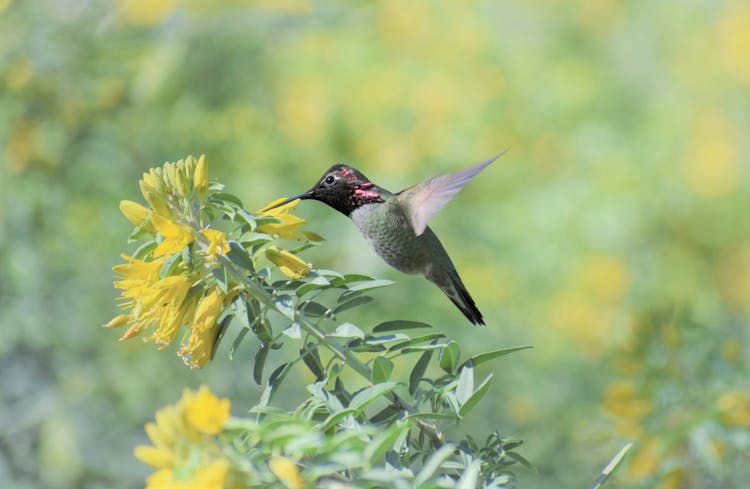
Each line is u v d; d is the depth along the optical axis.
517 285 13.83
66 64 10.82
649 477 6.56
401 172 13.76
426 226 6.48
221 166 11.65
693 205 16.98
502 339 12.12
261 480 3.43
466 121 15.20
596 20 17.80
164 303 4.40
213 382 10.13
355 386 10.47
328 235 11.09
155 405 10.30
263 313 4.40
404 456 4.00
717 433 6.31
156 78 10.97
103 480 10.11
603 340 12.29
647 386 6.68
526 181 15.84
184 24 11.45
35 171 10.59
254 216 4.45
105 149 10.93
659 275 16.02
